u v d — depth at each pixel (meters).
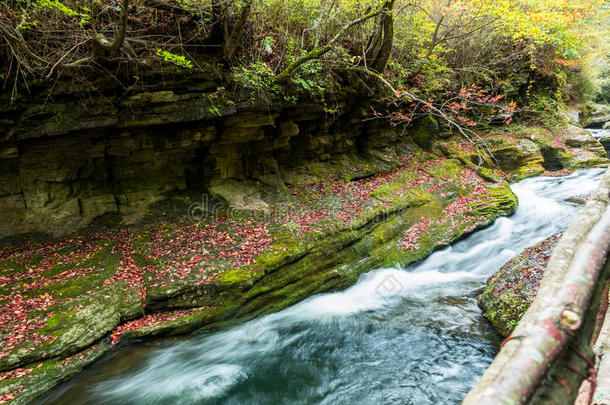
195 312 6.53
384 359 5.98
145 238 8.30
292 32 10.38
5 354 5.10
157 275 7.08
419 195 11.23
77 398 5.08
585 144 17.03
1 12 6.35
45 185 7.88
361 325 6.92
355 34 11.73
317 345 6.42
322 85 10.47
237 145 10.02
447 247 10.00
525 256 7.10
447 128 15.77
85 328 5.80
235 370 5.82
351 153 13.27
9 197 7.53
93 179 8.53
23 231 7.62
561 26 13.80
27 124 7.01
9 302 6.07
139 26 7.80
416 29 13.51
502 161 15.66
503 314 6.27
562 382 1.35
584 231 1.83
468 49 16.06
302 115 10.80
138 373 5.62
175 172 9.55
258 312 6.99
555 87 20.28
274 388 5.46
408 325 6.83
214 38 8.31
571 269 1.63
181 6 7.72
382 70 11.52
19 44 6.11
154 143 8.76
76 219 8.18
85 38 6.98
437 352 6.04
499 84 17.30
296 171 11.70
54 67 6.54
